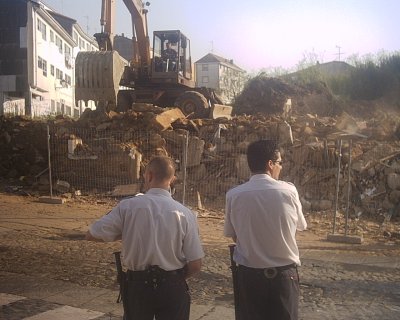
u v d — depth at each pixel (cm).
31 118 1864
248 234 339
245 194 342
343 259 802
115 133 1609
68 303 570
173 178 346
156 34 2064
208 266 741
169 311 321
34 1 4047
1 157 1731
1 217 1149
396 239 1018
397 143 1450
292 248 340
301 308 566
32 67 4062
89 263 753
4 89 4081
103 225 324
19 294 600
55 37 4709
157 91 2089
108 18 1838
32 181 1606
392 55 2612
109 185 1505
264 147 351
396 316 541
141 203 325
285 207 337
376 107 2319
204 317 531
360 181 1326
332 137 1481
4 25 4081
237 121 1620
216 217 1221
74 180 1545
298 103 2303
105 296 598
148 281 318
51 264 744
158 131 1581
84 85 1752
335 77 2609
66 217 1178
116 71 1759
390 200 1272
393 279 688
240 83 3241
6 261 755
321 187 1334
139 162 1484
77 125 1689
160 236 320
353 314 547
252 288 337
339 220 1194
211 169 1458
